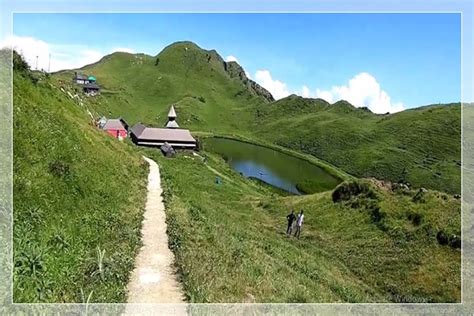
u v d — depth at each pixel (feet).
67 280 35.83
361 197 124.16
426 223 96.73
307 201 142.72
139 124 365.81
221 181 213.25
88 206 56.03
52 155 57.52
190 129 625.41
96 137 105.40
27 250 35.19
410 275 82.53
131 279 40.55
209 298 37.68
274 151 501.97
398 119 531.91
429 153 415.03
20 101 63.21
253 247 73.20
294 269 71.26
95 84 599.16
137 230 56.59
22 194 43.32
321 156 513.86
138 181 97.76
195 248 52.06
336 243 105.19
